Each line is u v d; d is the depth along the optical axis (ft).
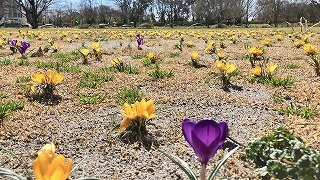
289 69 3.61
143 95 2.46
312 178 1.01
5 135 1.65
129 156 1.45
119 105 2.23
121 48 6.39
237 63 4.14
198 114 2.05
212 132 0.69
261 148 1.29
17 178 0.85
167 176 1.28
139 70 3.56
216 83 2.87
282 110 2.06
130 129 1.66
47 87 2.36
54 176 0.66
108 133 1.70
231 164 1.35
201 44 7.50
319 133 1.62
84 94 2.48
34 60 4.50
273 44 7.01
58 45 7.20
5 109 1.90
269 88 2.69
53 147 0.84
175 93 2.55
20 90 2.55
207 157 0.70
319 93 2.44
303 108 2.07
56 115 2.00
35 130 1.73
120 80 3.00
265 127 1.80
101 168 1.35
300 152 1.09
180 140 1.64
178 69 3.66
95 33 11.84
